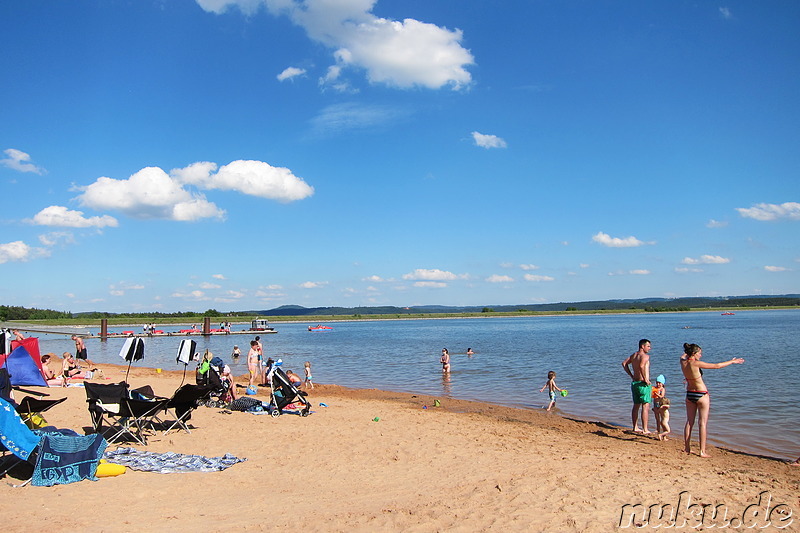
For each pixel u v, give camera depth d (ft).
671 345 138.82
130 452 29.04
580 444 34.96
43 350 150.00
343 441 34.12
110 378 69.92
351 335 239.50
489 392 63.21
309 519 19.47
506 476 26.09
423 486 24.40
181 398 33.73
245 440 34.01
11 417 23.26
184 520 19.12
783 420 45.11
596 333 219.00
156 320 426.92
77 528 17.89
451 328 322.14
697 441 37.60
